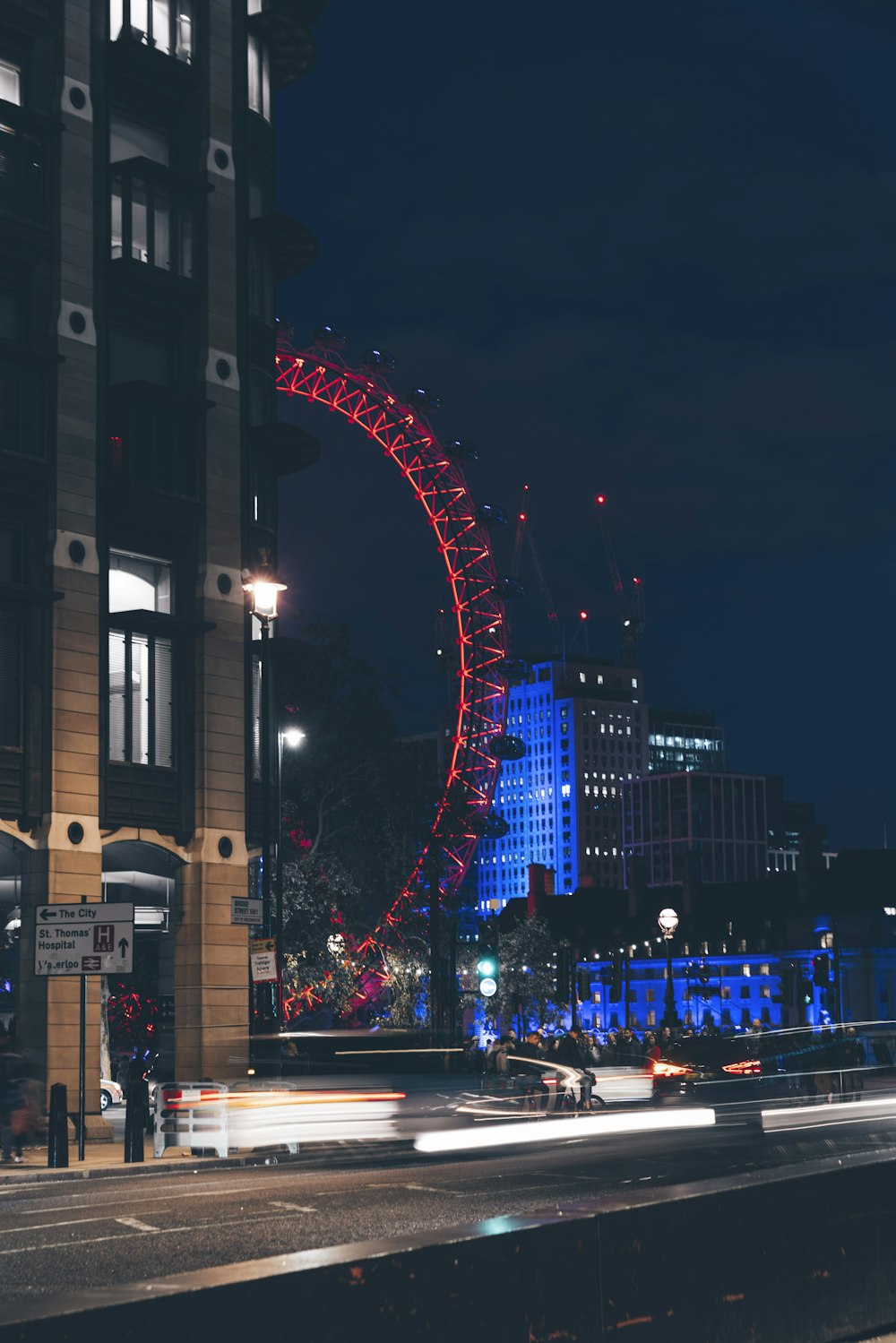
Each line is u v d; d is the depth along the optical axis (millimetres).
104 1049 52594
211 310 41719
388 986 74688
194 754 40156
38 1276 13281
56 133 38469
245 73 43719
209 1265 13734
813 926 192750
